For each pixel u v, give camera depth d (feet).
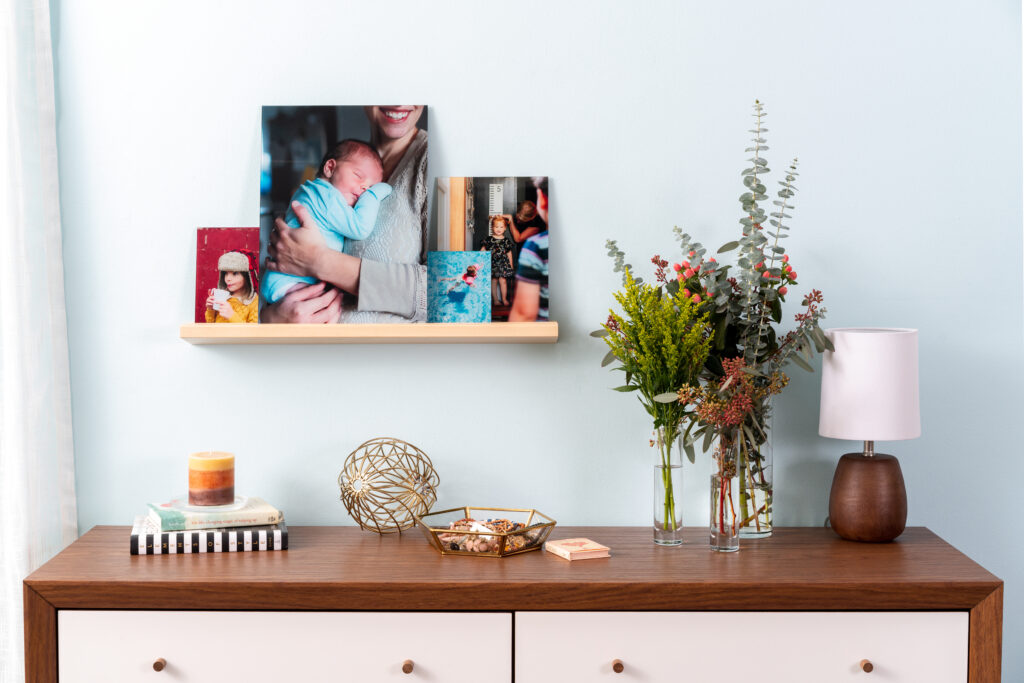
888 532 5.76
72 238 6.26
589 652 5.02
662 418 5.68
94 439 6.31
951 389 6.38
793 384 6.37
